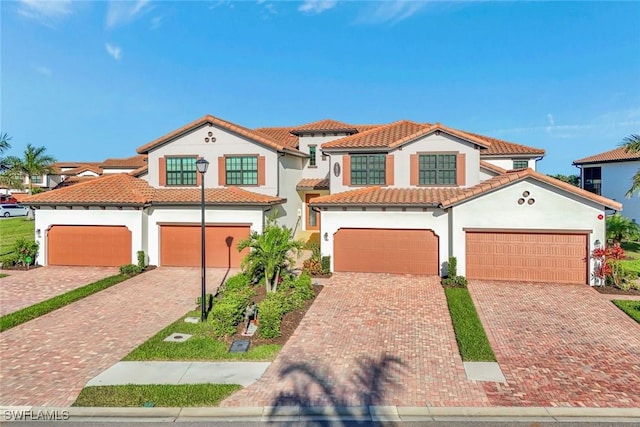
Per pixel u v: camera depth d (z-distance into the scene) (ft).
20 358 37.17
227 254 76.13
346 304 53.36
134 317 49.01
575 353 37.83
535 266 63.41
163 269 74.95
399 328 44.70
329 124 104.94
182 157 85.61
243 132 82.84
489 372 33.86
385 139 80.23
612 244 85.35
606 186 122.83
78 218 76.79
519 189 63.21
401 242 69.77
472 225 64.90
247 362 35.86
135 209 75.25
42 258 77.87
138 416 27.58
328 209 71.61
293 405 28.55
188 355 37.04
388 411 27.86
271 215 79.77
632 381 32.22
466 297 55.42
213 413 27.76
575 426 26.30
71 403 29.12
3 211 163.22
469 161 75.05
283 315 47.93
